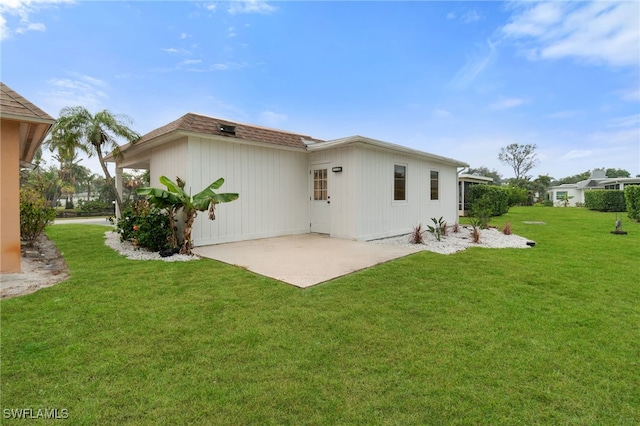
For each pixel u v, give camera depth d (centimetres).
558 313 319
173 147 749
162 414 174
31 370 212
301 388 196
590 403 185
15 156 450
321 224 905
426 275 461
